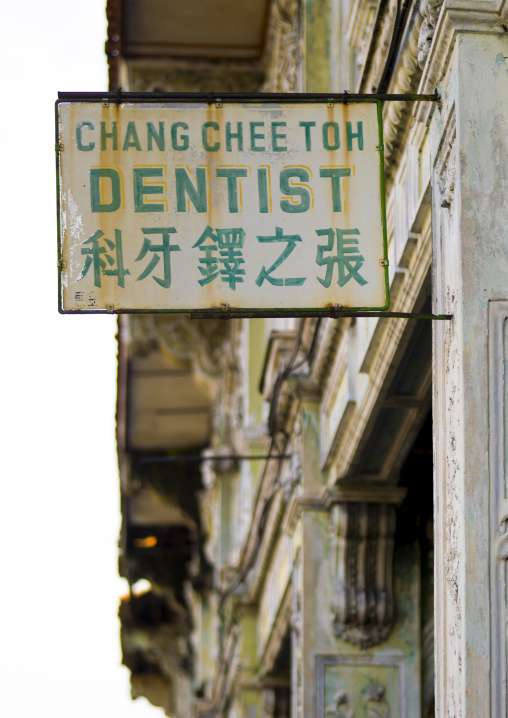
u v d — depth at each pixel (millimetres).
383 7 7422
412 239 7465
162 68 16484
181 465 26000
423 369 8836
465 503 5504
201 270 6406
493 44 5957
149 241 6445
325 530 10875
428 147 7121
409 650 10688
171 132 6562
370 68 7949
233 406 20375
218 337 21312
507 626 5391
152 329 21281
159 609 30688
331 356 10594
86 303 6375
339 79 10977
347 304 6352
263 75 16578
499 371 5621
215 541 21609
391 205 8133
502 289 5695
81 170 6512
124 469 26047
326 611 10703
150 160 6539
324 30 11070
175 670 31047
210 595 25344
